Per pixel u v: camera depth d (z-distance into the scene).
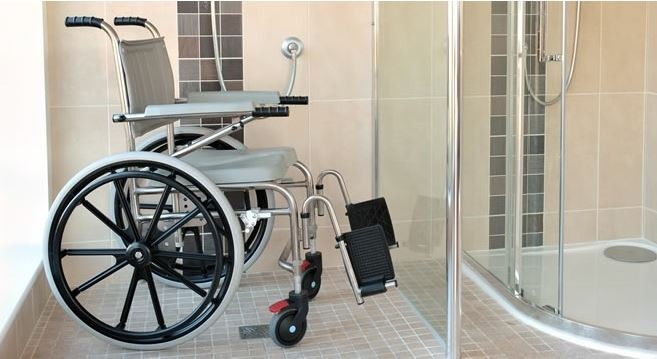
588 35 3.51
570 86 3.53
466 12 3.13
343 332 2.84
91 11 3.25
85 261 3.36
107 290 3.28
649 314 2.88
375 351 2.69
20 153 3.18
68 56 3.25
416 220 2.96
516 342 2.73
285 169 2.84
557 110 2.99
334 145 3.47
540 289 2.92
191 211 2.68
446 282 2.61
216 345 2.76
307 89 3.42
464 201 3.24
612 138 3.57
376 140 3.44
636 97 3.56
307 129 3.45
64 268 3.36
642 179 3.59
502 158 3.09
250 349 2.72
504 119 3.07
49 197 3.22
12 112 3.17
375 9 3.36
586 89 3.54
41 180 3.20
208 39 3.34
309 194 3.06
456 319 2.59
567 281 3.22
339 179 3.08
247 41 3.36
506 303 3.05
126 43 2.69
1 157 3.18
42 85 3.18
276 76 3.40
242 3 3.33
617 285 3.17
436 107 2.70
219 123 3.39
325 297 3.17
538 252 2.94
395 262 3.23
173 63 3.33
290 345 2.73
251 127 3.41
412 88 2.94
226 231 2.64
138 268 2.69
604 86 3.54
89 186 2.63
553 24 3.06
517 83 3.02
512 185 3.04
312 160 3.47
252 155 2.91
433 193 2.76
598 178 3.60
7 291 2.81
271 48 3.38
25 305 2.77
